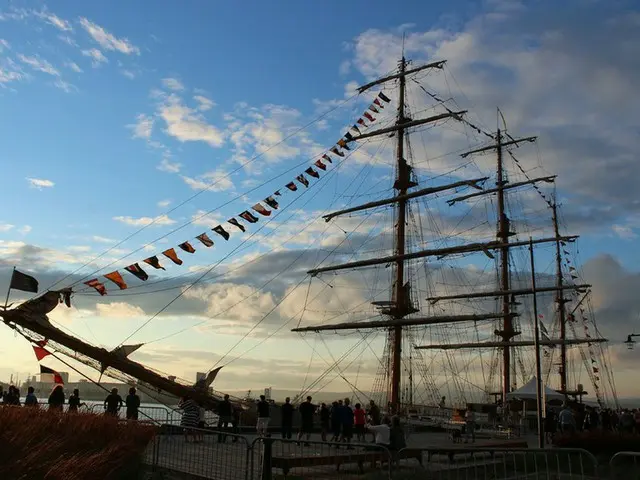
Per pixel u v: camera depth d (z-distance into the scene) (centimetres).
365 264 5234
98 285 2589
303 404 2558
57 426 1323
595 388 7069
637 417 3281
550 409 4172
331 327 5128
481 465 1376
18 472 1095
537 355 2941
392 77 5462
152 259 2547
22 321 2670
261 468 1434
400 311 5050
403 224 5244
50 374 2272
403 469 1451
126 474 1444
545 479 1272
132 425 1554
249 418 3297
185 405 2473
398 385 4878
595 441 2628
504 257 6925
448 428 3847
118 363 2934
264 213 2961
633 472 1234
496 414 4931
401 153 5372
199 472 1552
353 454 1488
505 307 6694
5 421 1191
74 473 1184
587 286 6831
